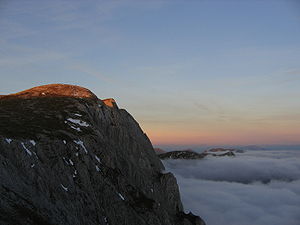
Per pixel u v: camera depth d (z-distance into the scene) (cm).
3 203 2895
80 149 5466
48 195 3909
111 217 5106
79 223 4084
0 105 7462
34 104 7644
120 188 6072
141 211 5916
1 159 3528
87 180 5091
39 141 4703
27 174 3844
